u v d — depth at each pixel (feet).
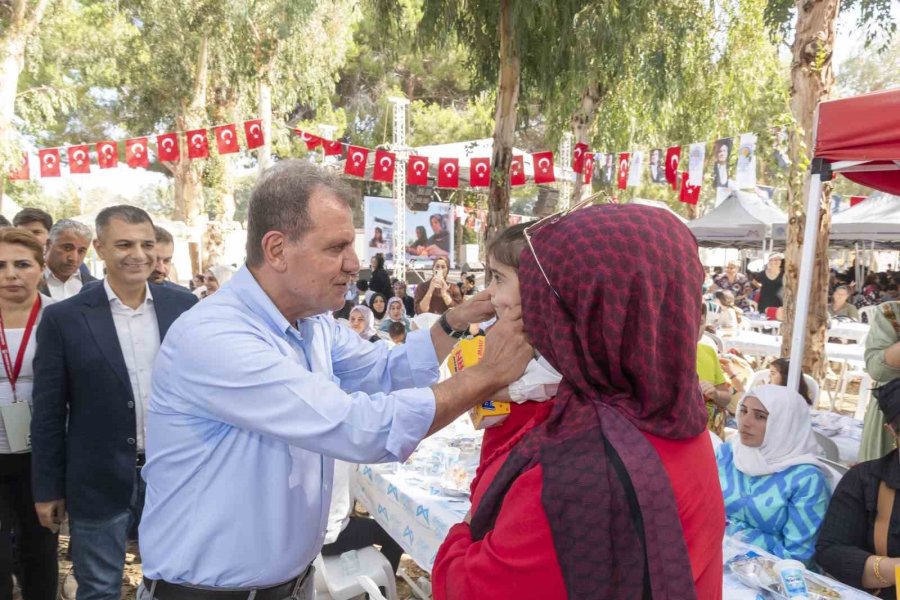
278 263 4.13
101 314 8.13
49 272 14.01
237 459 4.19
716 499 3.08
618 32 24.12
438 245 67.56
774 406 7.89
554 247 3.06
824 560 7.16
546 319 3.10
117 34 56.85
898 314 10.53
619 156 27.07
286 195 4.02
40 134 72.33
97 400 7.93
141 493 8.52
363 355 5.32
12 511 8.91
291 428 3.82
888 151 9.67
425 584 10.98
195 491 4.20
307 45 53.93
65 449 8.02
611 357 2.90
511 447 3.52
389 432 3.75
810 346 17.78
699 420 2.96
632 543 2.71
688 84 36.96
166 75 55.06
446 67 73.82
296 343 4.58
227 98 60.13
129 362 8.35
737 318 27.76
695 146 22.68
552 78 25.09
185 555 4.22
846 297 32.45
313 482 4.51
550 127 31.63
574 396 3.11
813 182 11.00
